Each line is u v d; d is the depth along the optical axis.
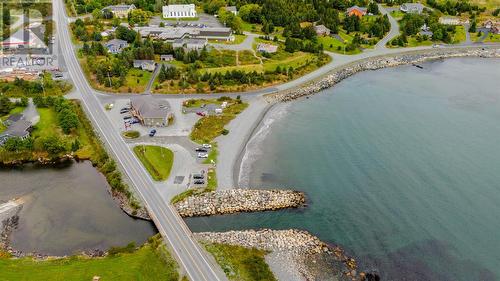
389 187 125.38
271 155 141.50
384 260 99.06
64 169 135.00
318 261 97.88
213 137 148.62
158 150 137.62
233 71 190.50
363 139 152.38
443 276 94.62
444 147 145.62
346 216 113.88
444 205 117.06
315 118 168.00
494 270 96.00
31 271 93.38
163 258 95.25
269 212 115.12
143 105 157.50
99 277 90.12
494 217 112.06
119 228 108.81
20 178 131.25
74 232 108.12
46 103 165.75
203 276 90.56
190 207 113.69
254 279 91.00
